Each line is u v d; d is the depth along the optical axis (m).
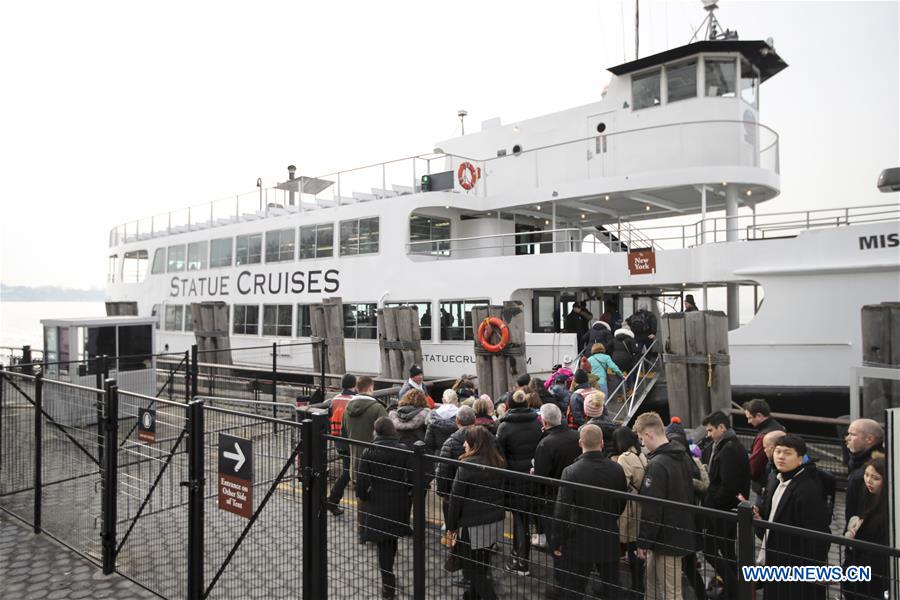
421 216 16.28
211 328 19.14
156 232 25.16
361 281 15.96
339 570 5.06
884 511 4.02
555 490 5.40
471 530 4.51
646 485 4.32
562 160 15.47
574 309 14.09
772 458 4.84
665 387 12.30
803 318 10.66
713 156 13.20
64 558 6.03
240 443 4.84
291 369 17.72
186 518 6.45
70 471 7.28
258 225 19.08
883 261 9.93
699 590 4.55
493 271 13.56
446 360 14.24
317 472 4.43
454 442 5.50
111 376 13.05
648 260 12.12
